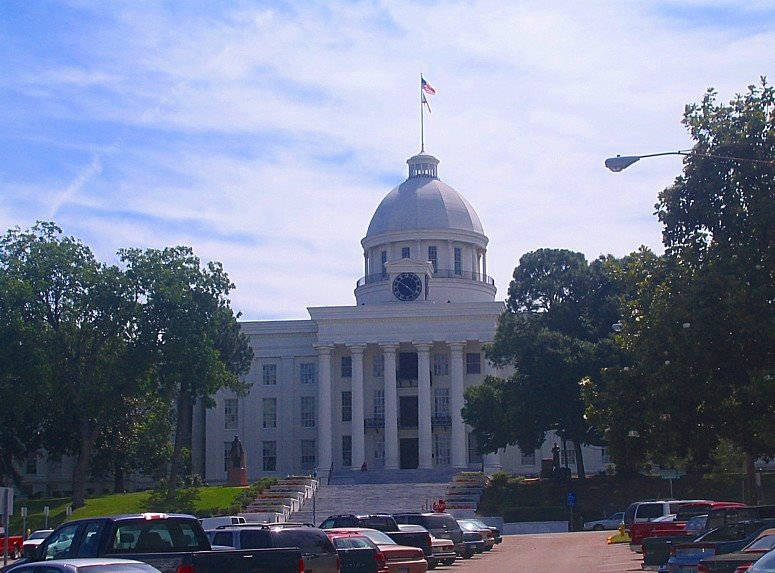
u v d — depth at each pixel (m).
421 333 108.06
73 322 78.56
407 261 113.69
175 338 78.19
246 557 22.92
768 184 39.78
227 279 81.50
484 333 107.25
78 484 80.88
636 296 47.09
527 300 88.38
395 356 108.56
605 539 61.38
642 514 48.56
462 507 82.75
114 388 77.19
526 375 81.19
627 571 38.06
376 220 124.56
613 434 45.72
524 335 81.94
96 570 18.66
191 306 79.19
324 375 108.88
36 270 77.31
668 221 42.38
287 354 114.44
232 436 114.00
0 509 36.31
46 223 79.94
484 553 53.59
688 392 41.00
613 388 44.97
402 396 111.25
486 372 108.81
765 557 19.67
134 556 22.34
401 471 101.44
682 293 40.94
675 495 80.12
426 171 130.00
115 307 77.81
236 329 103.50
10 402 74.94
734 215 40.25
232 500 84.06
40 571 19.05
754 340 39.41
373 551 34.81
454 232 121.38
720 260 39.97
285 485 90.31
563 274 86.94
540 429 82.06
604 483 84.75
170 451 98.25
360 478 100.38
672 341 40.56
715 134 41.34
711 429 41.78
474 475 93.12
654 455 46.75
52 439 92.69
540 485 86.94
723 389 40.19
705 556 28.38
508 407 82.31
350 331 109.19
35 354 74.56
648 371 42.41
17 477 95.56
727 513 32.88
